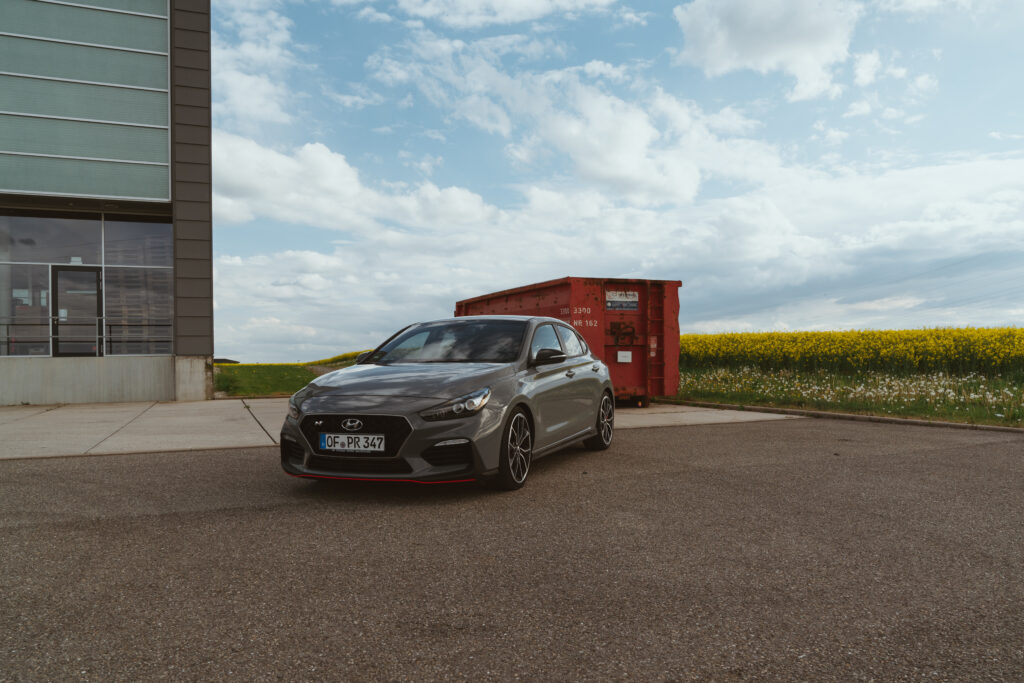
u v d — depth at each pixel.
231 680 2.11
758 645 2.39
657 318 12.60
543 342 6.16
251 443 7.73
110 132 15.15
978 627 2.56
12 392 14.55
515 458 5.06
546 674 2.16
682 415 10.94
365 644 2.39
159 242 15.94
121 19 15.27
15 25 14.63
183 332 15.24
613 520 4.18
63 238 15.33
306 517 4.27
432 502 4.68
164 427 9.52
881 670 2.20
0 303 14.88
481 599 2.85
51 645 2.38
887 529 3.96
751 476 5.62
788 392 13.77
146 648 2.36
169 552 3.52
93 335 15.39
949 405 11.11
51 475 5.76
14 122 14.57
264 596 2.88
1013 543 3.69
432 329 6.28
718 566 3.29
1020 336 17.42
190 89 15.46
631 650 2.35
